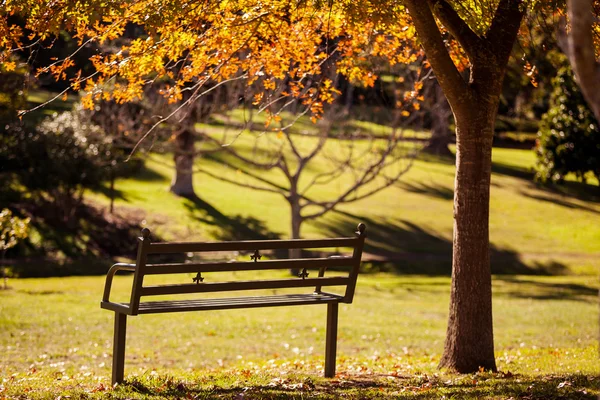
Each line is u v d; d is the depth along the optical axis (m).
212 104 27.52
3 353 11.88
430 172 46.09
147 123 28.97
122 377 6.73
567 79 32.38
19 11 7.71
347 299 7.47
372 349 13.49
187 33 8.52
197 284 6.48
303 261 7.04
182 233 32.28
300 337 14.82
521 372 7.99
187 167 36.84
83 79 8.41
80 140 30.34
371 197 40.16
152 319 16.44
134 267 6.23
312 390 6.70
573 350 11.01
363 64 10.47
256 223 34.69
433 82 28.72
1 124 29.75
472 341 7.77
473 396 6.06
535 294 23.45
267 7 8.42
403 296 22.72
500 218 38.09
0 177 33.31
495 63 7.50
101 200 34.53
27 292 20.67
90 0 7.57
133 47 8.40
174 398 6.00
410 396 6.12
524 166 50.06
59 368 10.37
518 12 7.60
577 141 32.53
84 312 17.08
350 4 8.19
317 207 37.47
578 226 37.59
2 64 8.27
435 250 33.03
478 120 7.52
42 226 30.36
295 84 9.93
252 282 6.84
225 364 11.21
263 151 44.03
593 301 21.91
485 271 7.76
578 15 3.49
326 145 46.66
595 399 5.86
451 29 7.63
